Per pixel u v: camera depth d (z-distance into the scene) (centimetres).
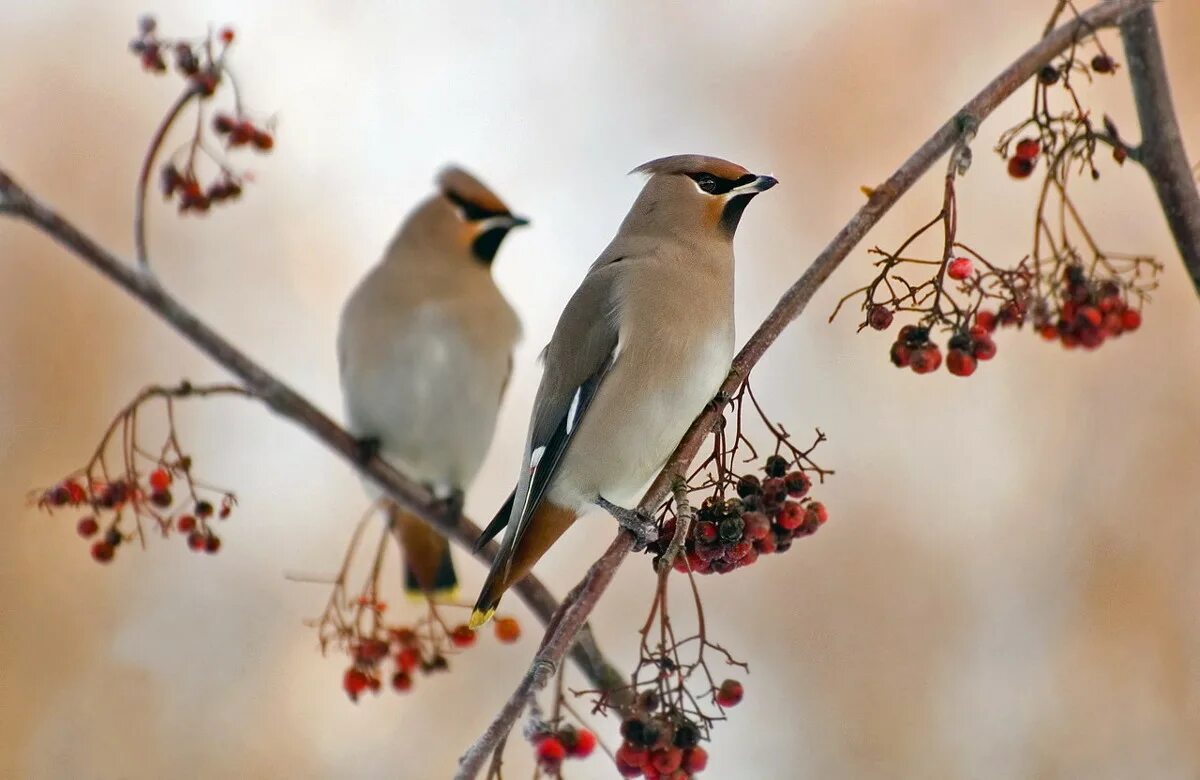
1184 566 1211
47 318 1384
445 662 927
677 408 850
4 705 1262
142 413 1384
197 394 887
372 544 1377
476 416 1181
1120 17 690
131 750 1271
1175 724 1174
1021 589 1248
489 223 1211
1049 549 1250
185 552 1351
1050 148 704
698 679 1270
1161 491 1231
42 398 1362
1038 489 1270
